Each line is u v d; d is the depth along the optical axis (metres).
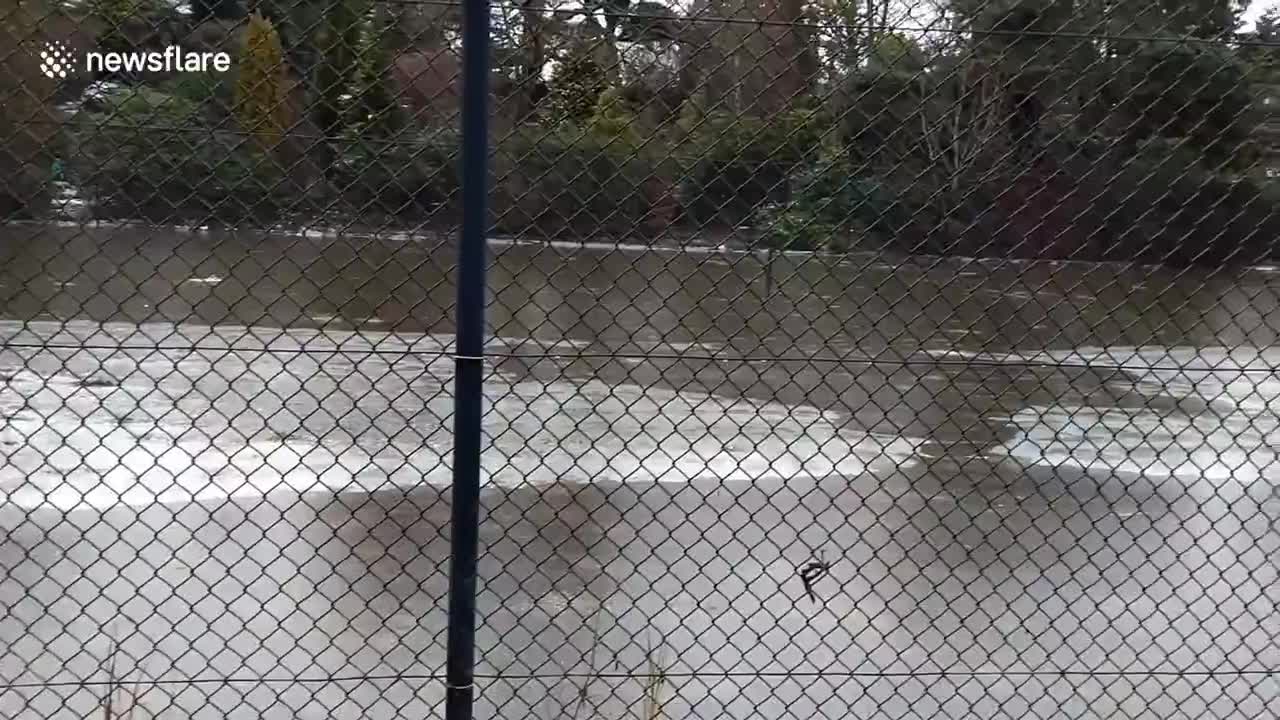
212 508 5.65
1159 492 6.75
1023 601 4.88
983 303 5.15
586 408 8.09
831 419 8.19
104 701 3.24
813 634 4.43
